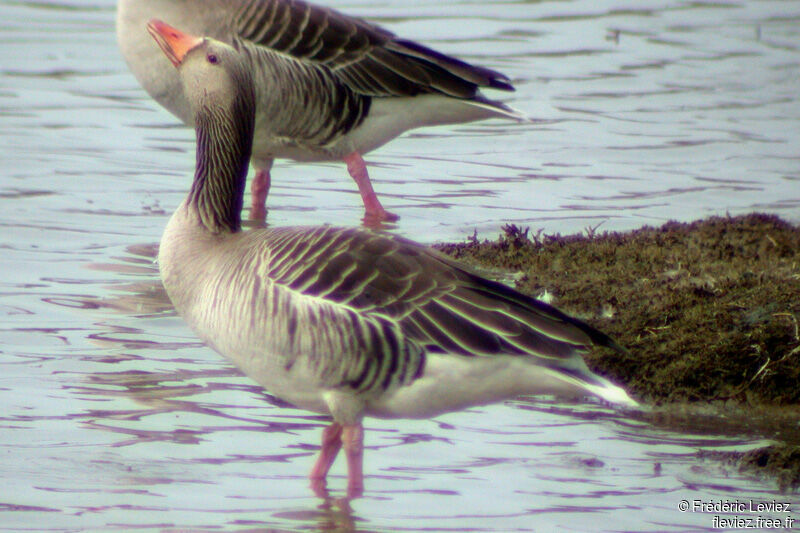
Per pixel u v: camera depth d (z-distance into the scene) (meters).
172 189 18.84
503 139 22.12
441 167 20.52
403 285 9.84
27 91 23.67
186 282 10.62
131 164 19.97
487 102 17.91
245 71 11.43
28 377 11.95
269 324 9.92
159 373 12.29
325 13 17.73
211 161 11.22
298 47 17.34
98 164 19.81
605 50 27.92
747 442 10.95
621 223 17.31
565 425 11.41
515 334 9.56
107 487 9.84
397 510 9.62
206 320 10.40
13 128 21.33
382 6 30.64
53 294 14.33
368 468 10.44
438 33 28.47
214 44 11.45
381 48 17.78
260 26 17.17
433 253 10.26
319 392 10.03
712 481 10.14
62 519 9.27
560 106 23.84
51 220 17.06
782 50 28.23
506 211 18.03
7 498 9.57
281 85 17.30
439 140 22.19
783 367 12.02
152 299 14.38
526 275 14.55
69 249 15.99
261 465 10.41
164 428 11.04
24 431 10.77
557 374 9.59
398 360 9.74
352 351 9.77
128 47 16.59
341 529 9.23
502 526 9.31
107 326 13.43
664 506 9.68
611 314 13.31
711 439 11.04
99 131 21.61
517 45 27.97
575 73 26.09
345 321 9.74
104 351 12.73
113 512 9.42
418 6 30.92
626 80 25.64
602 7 32.16
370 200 17.83
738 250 15.27
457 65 17.86
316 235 10.22
